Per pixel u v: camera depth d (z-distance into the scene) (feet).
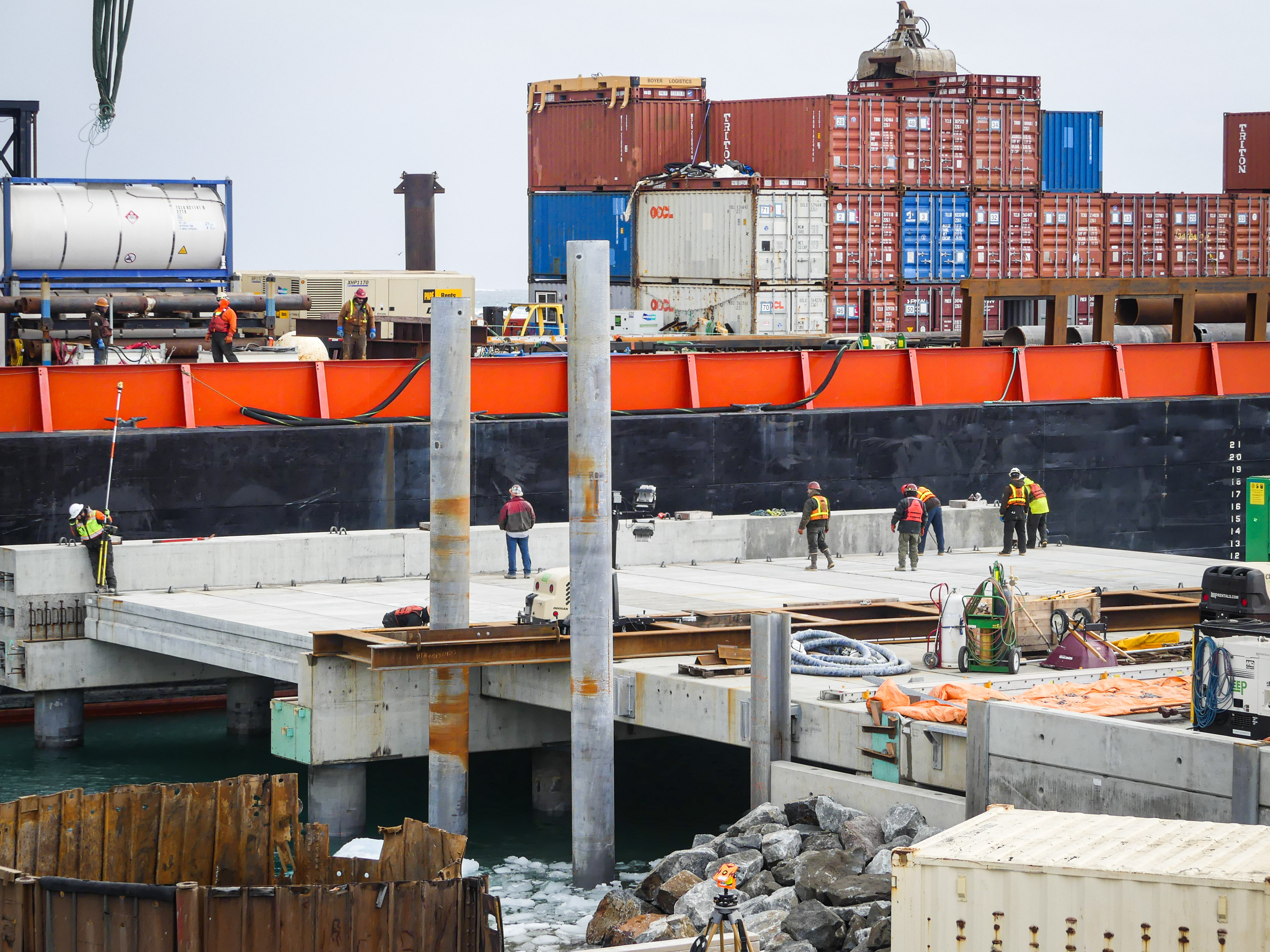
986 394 147.84
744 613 90.17
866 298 202.59
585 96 220.43
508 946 63.46
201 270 144.97
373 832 83.51
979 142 206.59
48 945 48.06
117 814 56.08
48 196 137.08
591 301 70.95
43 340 130.11
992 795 61.87
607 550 72.49
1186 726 63.87
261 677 105.19
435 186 254.88
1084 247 212.84
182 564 105.29
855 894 60.44
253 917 47.19
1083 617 84.79
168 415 118.83
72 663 101.71
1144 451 151.53
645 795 91.76
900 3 239.30
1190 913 40.98
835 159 201.05
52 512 111.45
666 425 131.85
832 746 70.03
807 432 137.39
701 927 61.93
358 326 148.97
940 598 93.45
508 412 129.90
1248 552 119.75
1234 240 219.61
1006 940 43.04
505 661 77.66
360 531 116.26
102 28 128.26
